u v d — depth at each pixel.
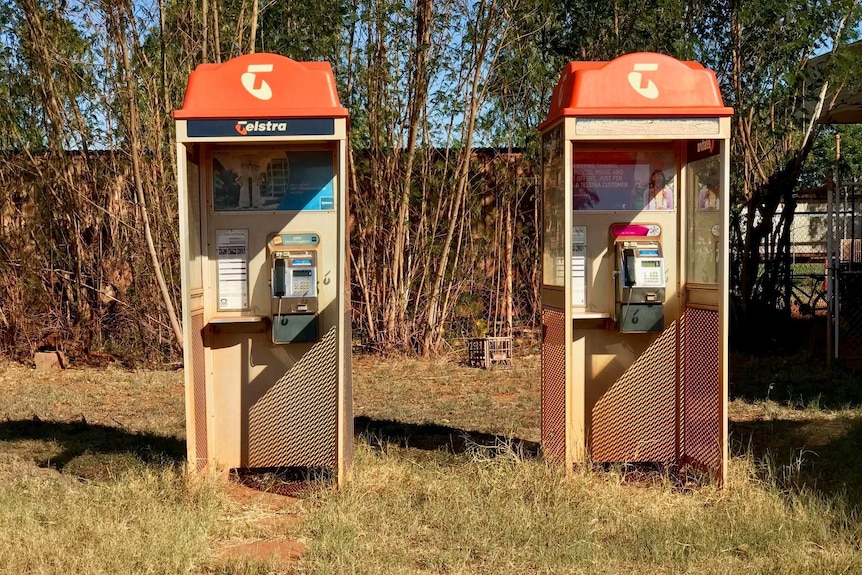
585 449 6.39
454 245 12.95
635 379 6.46
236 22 11.47
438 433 7.82
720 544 4.83
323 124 5.54
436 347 12.62
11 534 4.81
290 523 5.35
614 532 5.06
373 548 4.77
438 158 12.97
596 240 6.39
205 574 4.55
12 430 7.89
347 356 6.00
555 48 13.62
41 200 12.42
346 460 5.89
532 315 13.41
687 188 6.38
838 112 10.05
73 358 12.51
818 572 4.38
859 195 12.38
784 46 12.02
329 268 6.23
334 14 12.08
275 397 6.32
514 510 5.25
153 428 8.08
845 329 11.52
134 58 11.04
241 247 6.25
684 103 5.67
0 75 11.94
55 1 11.35
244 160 6.21
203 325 6.23
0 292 12.62
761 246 14.09
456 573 4.46
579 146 6.37
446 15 12.22
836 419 8.00
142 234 12.04
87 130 11.93
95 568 4.43
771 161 13.34
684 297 6.38
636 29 12.73
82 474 6.31
